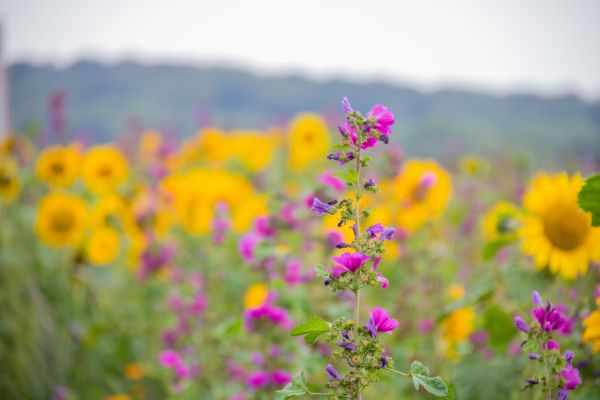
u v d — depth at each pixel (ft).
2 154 24.52
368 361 6.70
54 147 23.79
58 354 17.97
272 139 28.91
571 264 11.11
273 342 11.95
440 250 17.54
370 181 6.88
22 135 26.00
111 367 18.19
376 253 6.76
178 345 16.35
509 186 26.09
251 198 19.20
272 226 13.60
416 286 16.37
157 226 19.34
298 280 12.61
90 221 20.74
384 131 6.89
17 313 18.25
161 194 20.43
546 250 11.23
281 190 14.16
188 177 19.51
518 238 12.53
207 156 26.86
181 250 19.88
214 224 16.89
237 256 16.48
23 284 19.27
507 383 10.37
